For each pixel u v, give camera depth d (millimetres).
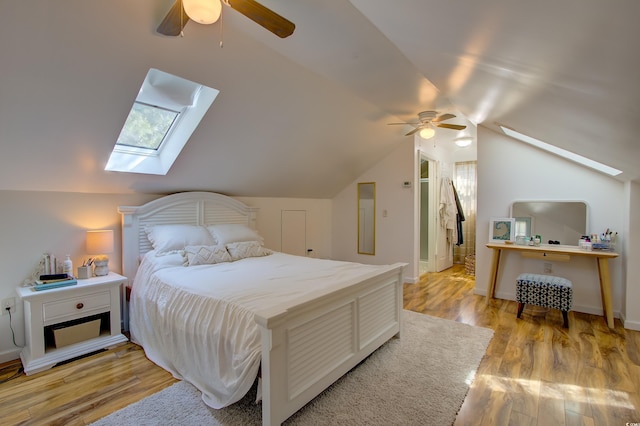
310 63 2574
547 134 2557
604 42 772
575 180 3613
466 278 5184
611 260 3398
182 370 2178
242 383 1680
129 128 2836
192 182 3525
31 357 2311
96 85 2084
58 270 2709
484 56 1300
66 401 1959
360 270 2809
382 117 3885
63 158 2488
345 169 4906
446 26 1154
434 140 5277
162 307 2402
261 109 2953
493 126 3635
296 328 1732
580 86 1168
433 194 5613
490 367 2340
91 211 2973
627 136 1571
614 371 2277
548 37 881
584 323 3207
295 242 5133
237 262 3213
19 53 1729
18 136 2162
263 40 2260
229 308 1935
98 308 2633
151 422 1751
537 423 1747
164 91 2512
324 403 1909
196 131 2826
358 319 2266
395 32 1551
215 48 2203
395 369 2301
